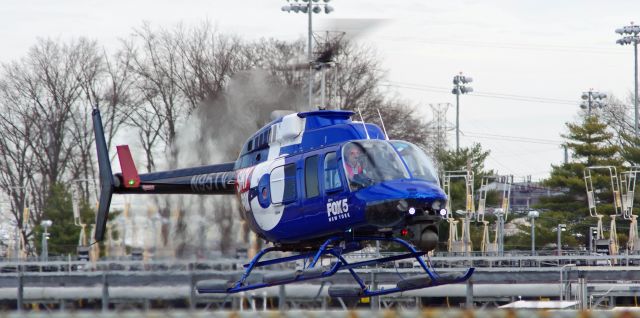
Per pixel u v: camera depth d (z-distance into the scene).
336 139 99.56
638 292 145.00
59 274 159.38
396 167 94.62
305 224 99.56
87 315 51.22
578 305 131.50
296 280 102.38
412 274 151.88
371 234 98.31
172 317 52.50
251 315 54.69
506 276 149.00
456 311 52.22
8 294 161.38
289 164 101.69
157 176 125.00
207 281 107.44
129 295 156.75
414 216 92.38
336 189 95.75
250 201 107.31
